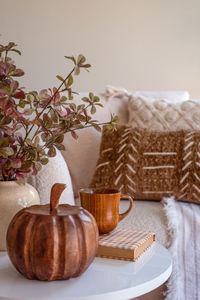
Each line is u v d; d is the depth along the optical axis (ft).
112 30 9.78
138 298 3.97
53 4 9.86
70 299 2.12
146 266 2.64
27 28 9.95
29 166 2.72
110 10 9.76
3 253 2.90
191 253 4.08
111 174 5.13
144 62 9.77
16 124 2.79
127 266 2.63
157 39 9.70
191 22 9.60
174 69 9.71
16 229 2.30
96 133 5.88
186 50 9.66
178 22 9.62
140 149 5.19
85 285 2.28
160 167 5.06
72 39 9.89
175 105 5.87
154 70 9.76
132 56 9.78
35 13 9.91
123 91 6.37
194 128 5.57
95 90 9.91
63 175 4.43
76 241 2.27
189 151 5.06
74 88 9.94
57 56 9.93
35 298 2.10
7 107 2.59
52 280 2.32
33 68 9.99
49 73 9.97
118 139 5.33
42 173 4.27
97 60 9.86
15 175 2.93
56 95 2.83
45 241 2.22
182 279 3.95
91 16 9.80
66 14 9.86
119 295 2.21
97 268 2.57
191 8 9.58
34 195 2.97
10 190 2.87
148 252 2.96
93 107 2.90
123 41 9.77
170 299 3.84
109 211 2.99
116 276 2.44
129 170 5.09
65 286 2.27
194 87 9.71
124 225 4.23
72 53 9.91
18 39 9.98
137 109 5.94
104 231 3.01
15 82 2.55
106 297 2.17
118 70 9.84
